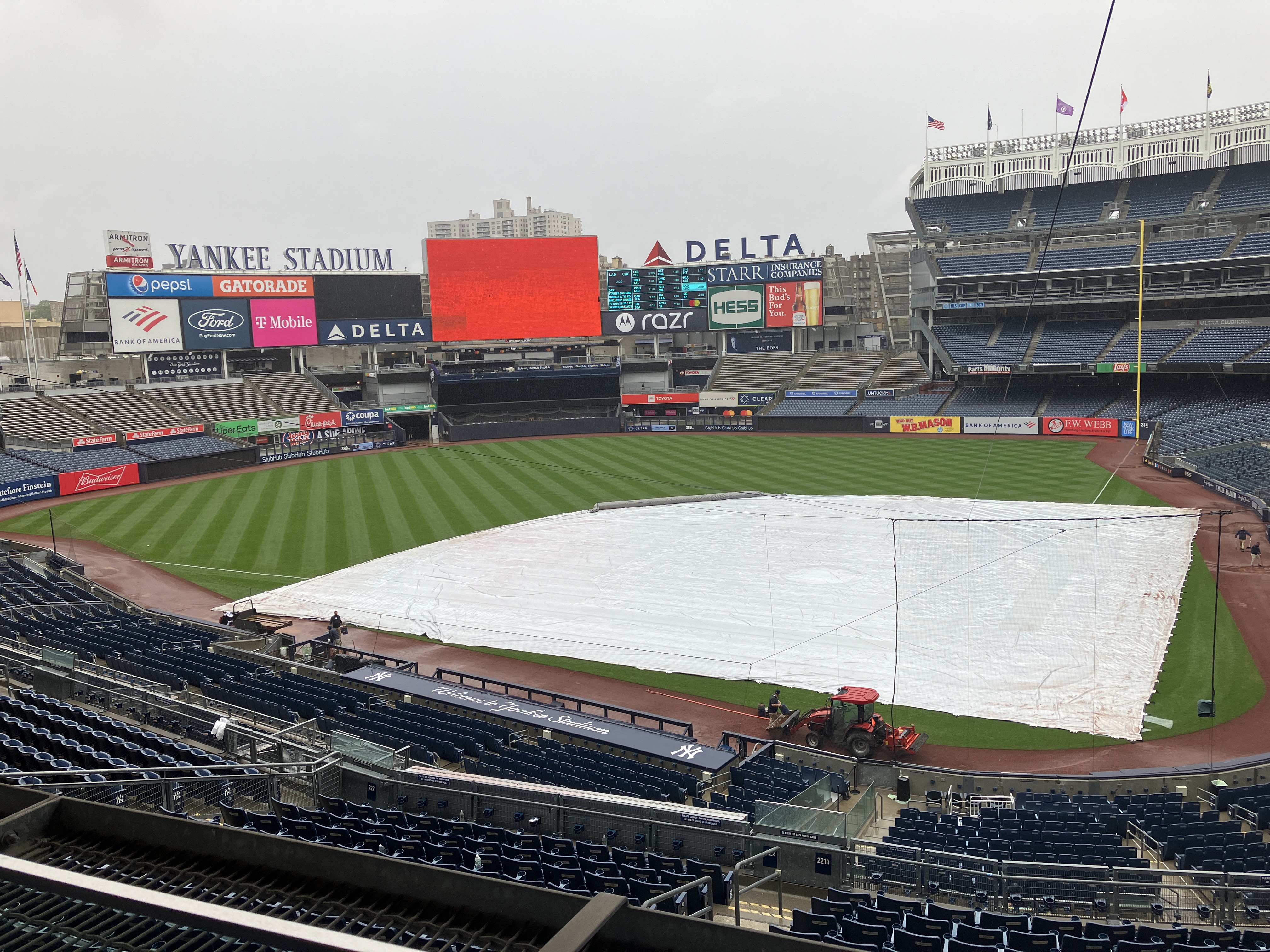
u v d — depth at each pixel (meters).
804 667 31.56
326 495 64.50
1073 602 36.69
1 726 19.39
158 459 72.94
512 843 16.88
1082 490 58.28
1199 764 23.88
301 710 25.00
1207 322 85.31
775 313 103.19
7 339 118.81
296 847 6.48
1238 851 17.31
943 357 95.31
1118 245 89.62
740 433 95.00
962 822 19.48
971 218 98.56
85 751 18.06
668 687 30.55
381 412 94.88
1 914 5.51
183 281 89.00
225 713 24.14
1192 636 33.06
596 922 4.84
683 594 39.66
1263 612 35.19
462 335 100.56
